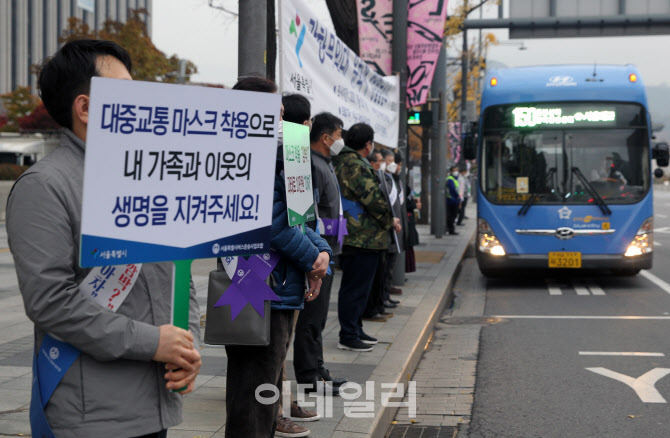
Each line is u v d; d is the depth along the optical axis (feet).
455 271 46.11
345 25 43.14
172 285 7.52
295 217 11.90
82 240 6.64
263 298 11.27
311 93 24.85
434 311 30.68
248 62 20.53
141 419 7.25
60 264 6.78
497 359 24.66
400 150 37.50
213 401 17.06
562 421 17.83
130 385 7.23
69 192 6.97
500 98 42.24
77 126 7.32
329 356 22.06
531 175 41.70
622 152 41.19
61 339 6.93
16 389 17.69
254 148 7.87
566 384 21.26
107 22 134.31
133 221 6.97
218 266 11.79
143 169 7.02
